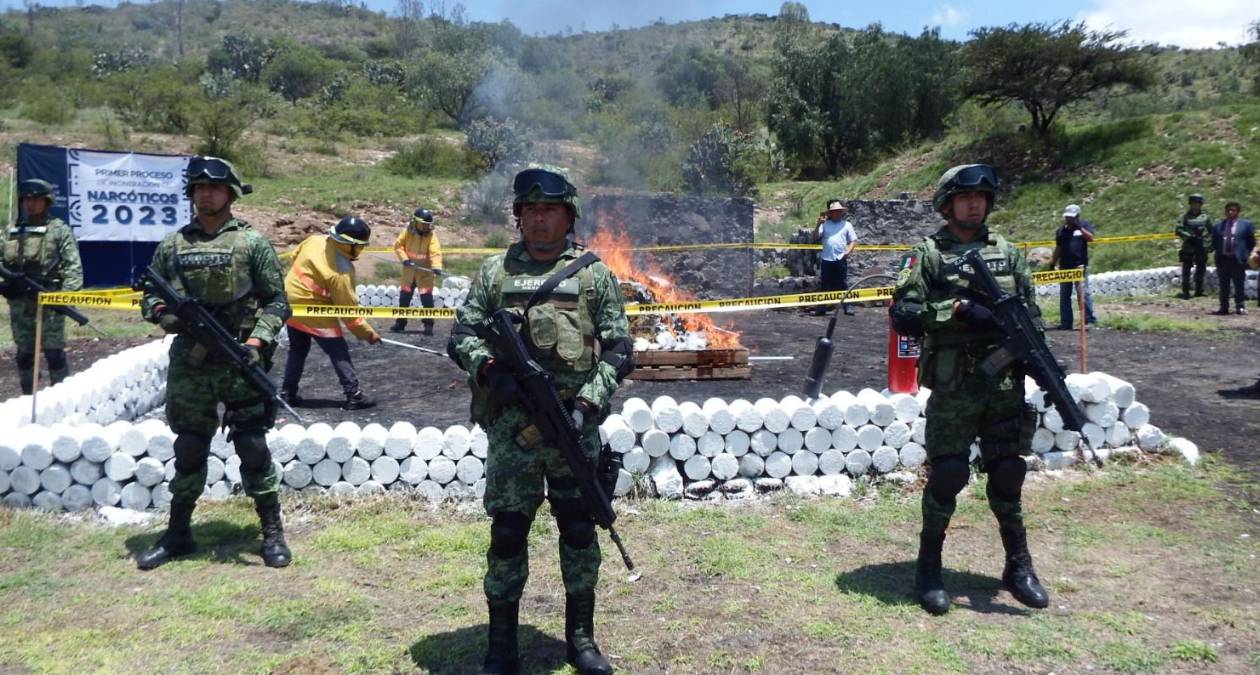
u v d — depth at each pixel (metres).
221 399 4.91
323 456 5.84
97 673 3.76
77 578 4.74
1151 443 6.53
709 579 4.74
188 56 78.19
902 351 7.19
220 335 4.80
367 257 20.67
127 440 5.66
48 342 8.09
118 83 33.41
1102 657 3.89
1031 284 4.46
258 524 5.50
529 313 3.67
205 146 29.97
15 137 28.80
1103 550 5.08
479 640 4.06
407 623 4.26
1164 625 4.20
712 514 5.66
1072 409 4.30
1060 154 25.53
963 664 3.84
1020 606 4.41
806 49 40.22
